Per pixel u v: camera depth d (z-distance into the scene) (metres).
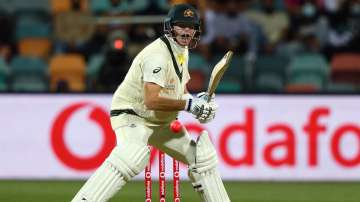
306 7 41.59
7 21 41.41
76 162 32.72
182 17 18.59
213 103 19.08
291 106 32.91
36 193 28.95
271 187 31.16
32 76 39.31
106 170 18.64
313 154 32.91
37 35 41.59
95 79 36.91
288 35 41.06
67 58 39.31
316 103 32.91
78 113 32.72
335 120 32.94
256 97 32.81
